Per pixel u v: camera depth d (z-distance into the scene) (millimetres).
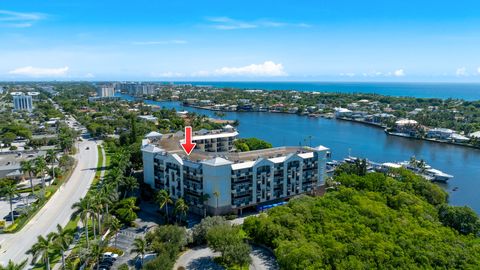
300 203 139250
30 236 136875
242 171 157125
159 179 177250
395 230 118250
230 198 155625
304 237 117500
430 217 132500
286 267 102375
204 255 123688
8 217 154000
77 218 152875
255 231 131000
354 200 140875
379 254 102625
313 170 183125
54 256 122000
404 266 99062
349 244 107938
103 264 116188
